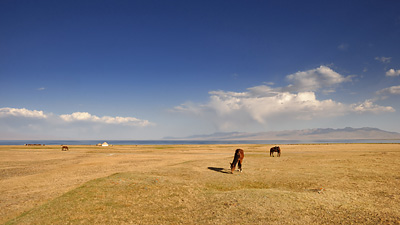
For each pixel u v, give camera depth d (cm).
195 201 1425
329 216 1075
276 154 4812
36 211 1271
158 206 1345
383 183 1789
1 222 1183
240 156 2361
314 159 3422
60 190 1752
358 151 5238
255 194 1425
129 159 4009
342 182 1839
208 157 4253
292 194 1420
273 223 1005
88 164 3369
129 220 1139
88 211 1266
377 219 1023
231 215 1124
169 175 2228
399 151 4972
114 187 1708
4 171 2822
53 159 4191
